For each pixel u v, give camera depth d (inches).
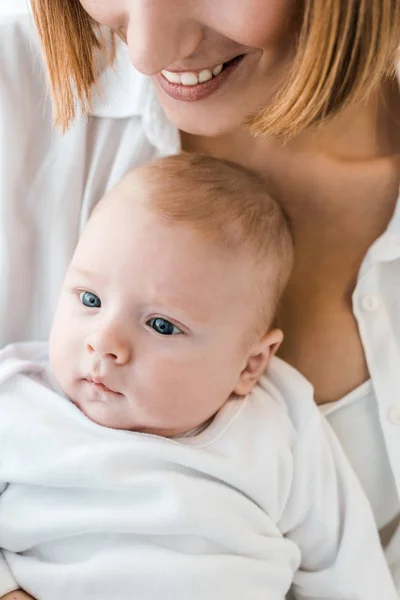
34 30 36.4
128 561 29.7
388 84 35.0
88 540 30.7
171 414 31.4
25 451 31.1
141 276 30.5
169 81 29.8
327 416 37.0
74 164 36.9
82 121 36.2
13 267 37.0
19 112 36.4
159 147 36.2
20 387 33.0
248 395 34.9
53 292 38.3
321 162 35.5
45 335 39.1
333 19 24.7
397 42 26.9
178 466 31.7
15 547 31.1
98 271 31.1
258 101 29.9
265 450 33.2
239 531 31.4
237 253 31.7
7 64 36.1
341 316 36.4
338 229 36.4
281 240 33.9
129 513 30.3
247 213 32.4
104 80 36.0
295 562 34.5
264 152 36.3
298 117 27.6
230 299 31.6
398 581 36.4
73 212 37.6
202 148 37.9
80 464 30.2
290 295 37.3
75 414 31.8
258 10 25.1
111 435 31.3
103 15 28.1
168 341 30.9
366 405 36.6
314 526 35.1
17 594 29.9
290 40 27.1
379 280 34.9
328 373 37.1
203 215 31.3
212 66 28.4
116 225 31.3
